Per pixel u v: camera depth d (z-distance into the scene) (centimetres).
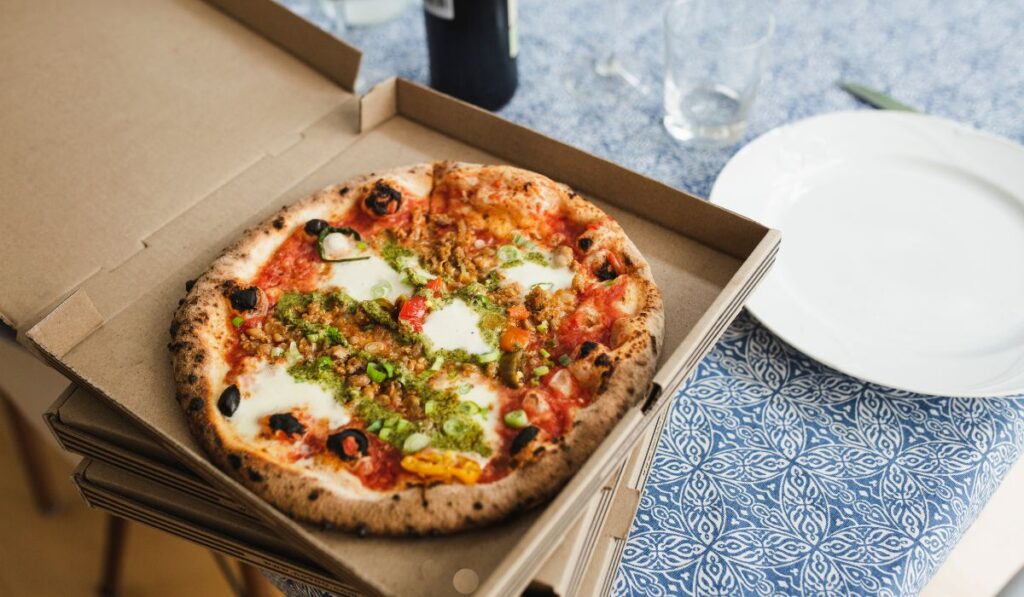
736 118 87
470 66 86
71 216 74
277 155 79
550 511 50
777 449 68
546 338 66
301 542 53
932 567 63
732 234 68
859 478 66
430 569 55
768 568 62
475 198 73
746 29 94
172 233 73
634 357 62
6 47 88
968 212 79
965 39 99
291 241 72
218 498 59
